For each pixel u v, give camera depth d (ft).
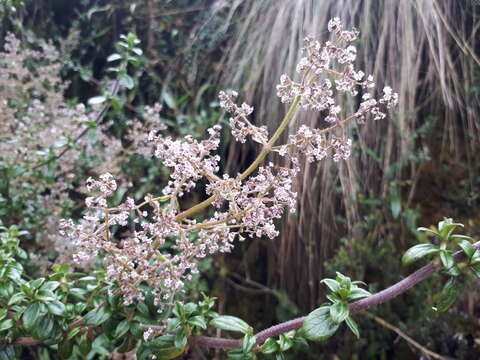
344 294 0.57
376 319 1.19
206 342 0.62
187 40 1.27
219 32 1.18
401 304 1.23
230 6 1.15
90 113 1.10
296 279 1.23
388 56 1.05
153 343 0.60
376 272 1.25
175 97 1.27
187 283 1.09
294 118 1.00
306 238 1.17
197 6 1.27
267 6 1.11
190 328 0.60
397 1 1.03
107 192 0.53
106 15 1.32
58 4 1.33
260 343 0.60
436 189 1.29
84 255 0.53
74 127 1.02
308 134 0.54
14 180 1.01
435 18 0.98
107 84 1.16
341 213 1.18
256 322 1.29
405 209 1.23
